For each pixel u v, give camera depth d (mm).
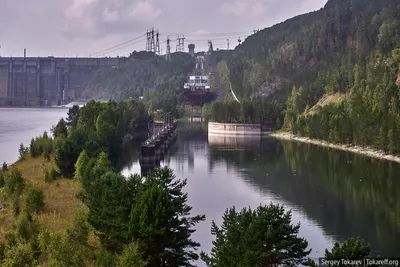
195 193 124500
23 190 95500
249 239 50625
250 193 124688
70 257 55812
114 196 62281
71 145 117500
